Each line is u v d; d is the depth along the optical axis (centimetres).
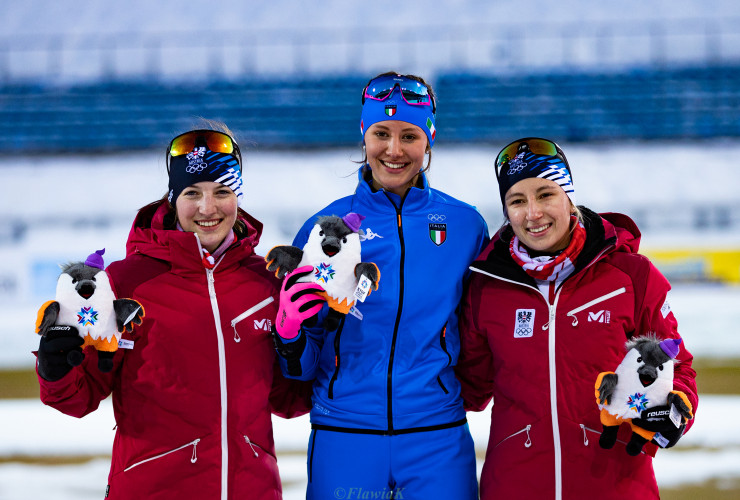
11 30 6656
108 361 685
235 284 772
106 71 6394
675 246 3669
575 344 759
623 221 827
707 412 1830
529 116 5497
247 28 6675
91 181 4709
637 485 745
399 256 818
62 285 674
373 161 845
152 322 739
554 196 764
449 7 6694
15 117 5588
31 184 4675
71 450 1616
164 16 6706
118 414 754
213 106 5719
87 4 6731
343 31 6612
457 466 804
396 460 790
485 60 6347
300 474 1412
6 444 1659
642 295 775
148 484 722
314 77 6088
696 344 2672
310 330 820
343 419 801
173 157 771
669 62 6003
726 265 3588
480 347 830
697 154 4803
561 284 776
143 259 768
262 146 5200
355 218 743
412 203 848
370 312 806
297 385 866
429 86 871
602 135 5359
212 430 734
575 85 5734
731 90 5600
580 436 744
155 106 5709
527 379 768
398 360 802
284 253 734
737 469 1420
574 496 739
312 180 4644
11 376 2367
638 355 703
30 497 1316
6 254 3756
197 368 737
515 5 6600
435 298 818
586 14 6469
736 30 6191
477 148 5044
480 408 894
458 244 842
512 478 757
